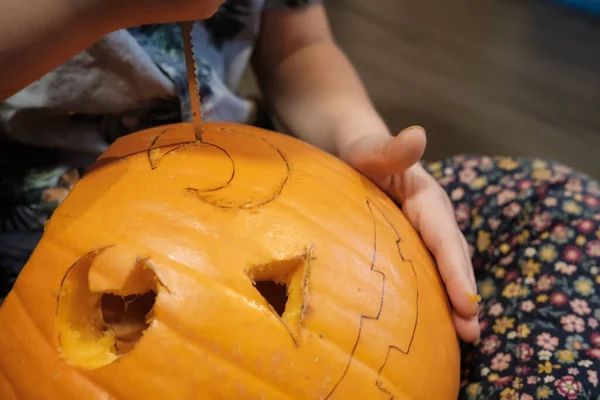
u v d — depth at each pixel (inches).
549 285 15.3
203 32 18.4
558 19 48.7
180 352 9.2
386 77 42.3
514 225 17.4
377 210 11.9
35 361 9.7
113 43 14.4
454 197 18.9
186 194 10.3
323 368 9.6
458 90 41.0
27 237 15.4
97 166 11.4
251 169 11.0
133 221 10.0
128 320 11.2
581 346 13.7
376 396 10.1
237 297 9.4
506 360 14.1
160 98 16.2
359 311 10.1
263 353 9.4
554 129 37.5
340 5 51.0
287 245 10.0
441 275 12.9
